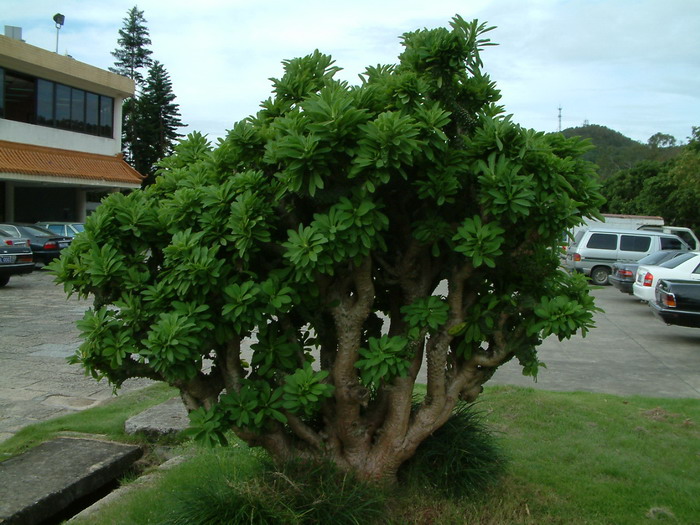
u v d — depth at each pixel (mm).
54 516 4250
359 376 3635
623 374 8531
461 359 3604
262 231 2945
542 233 3006
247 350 8906
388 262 3529
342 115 2732
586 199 3143
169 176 3695
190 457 4641
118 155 29719
